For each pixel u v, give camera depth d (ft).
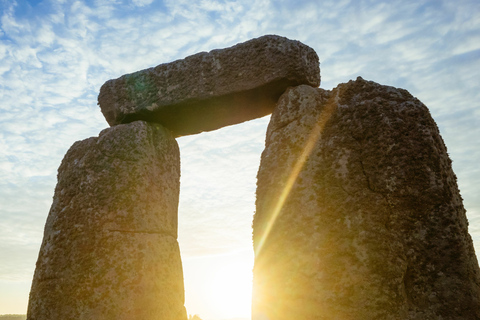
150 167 14.30
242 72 13.60
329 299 10.59
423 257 10.34
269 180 12.19
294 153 12.11
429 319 9.94
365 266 10.54
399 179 10.95
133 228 13.46
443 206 10.54
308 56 13.46
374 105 11.75
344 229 10.96
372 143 11.44
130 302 12.76
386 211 10.80
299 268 11.09
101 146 14.35
